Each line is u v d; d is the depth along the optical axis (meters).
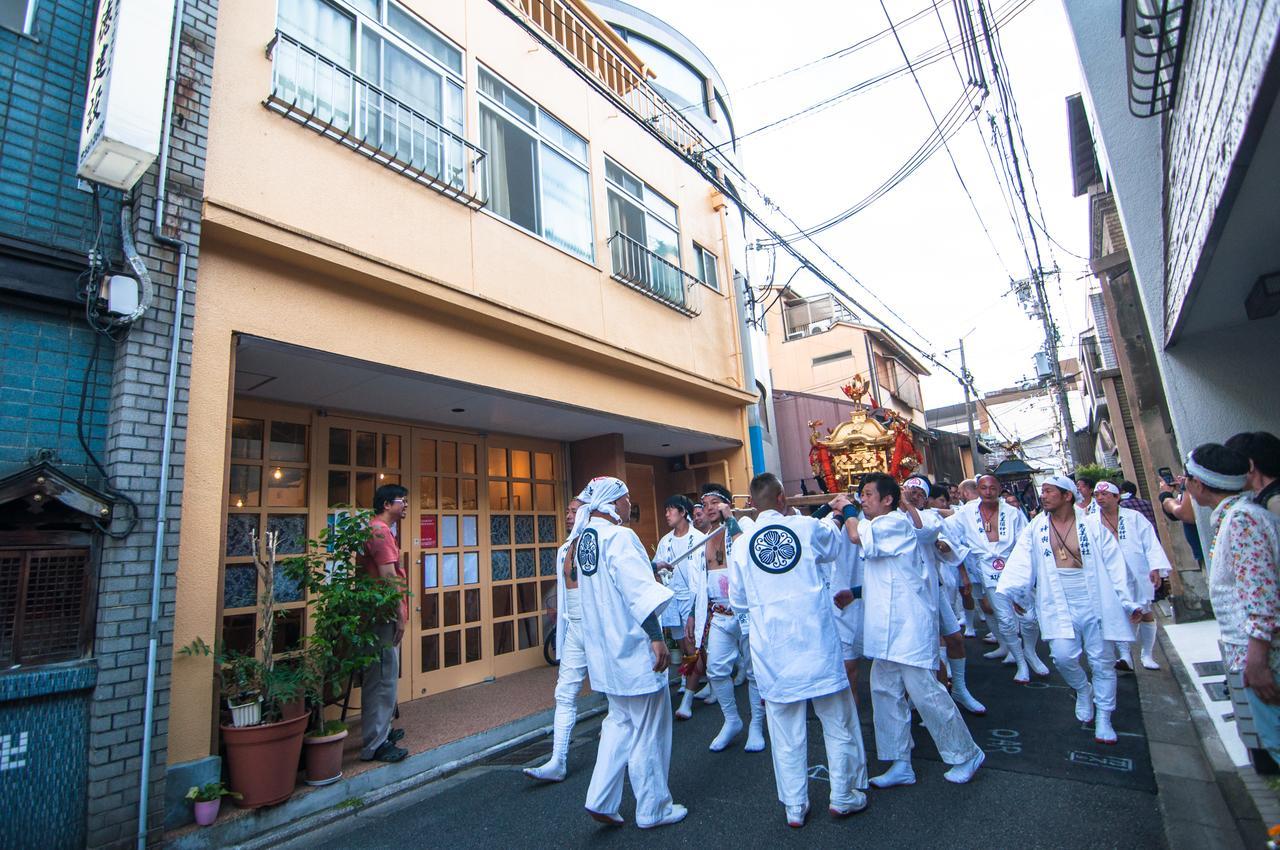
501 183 7.34
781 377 21.66
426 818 4.12
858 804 3.63
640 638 3.70
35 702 3.44
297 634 5.92
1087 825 3.29
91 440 3.88
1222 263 4.07
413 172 6.08
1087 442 23.25
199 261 4.61
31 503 3.48
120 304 3.89
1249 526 2.74
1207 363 5.84
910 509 4.29
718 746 4.98
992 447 29.48
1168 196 4.58
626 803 4.16
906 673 3.94
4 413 3.64
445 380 6.24
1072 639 4.66
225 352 4.63
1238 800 3.28
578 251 8.34
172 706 3.94
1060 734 4.65
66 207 3.99
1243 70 2.27
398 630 4.93
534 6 8.52
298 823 4.07
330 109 5.66
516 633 8.18
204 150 4.55
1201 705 4.80
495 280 6.86
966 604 8.34
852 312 21.33
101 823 3.46
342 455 6.72
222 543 4.36
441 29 6.89
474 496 8.02
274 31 5.30
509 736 5.65
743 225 12.81
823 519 4.12
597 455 9.29
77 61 4.20
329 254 5.16
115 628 3.65
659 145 10.66
